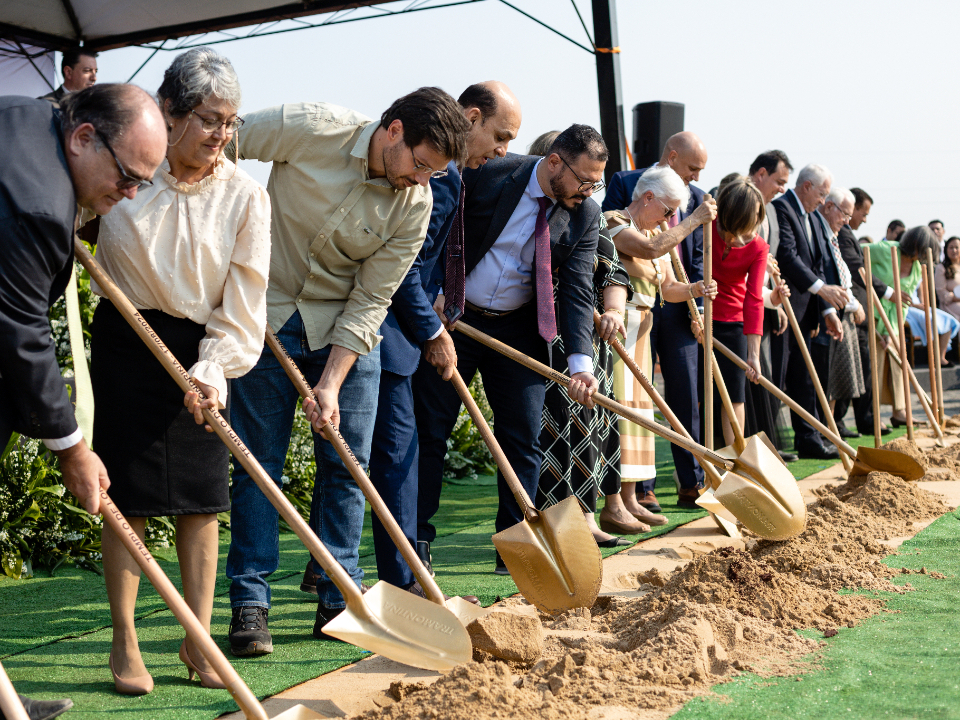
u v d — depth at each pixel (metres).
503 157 3.79
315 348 2.97
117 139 1.90
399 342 3.26
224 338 2.45
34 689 2.49
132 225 2.35
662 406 4.22
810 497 5.21
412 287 3.26
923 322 10.10
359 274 2.97
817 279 6.81
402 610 2.55
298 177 2.84
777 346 6.66
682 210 5.27
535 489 3.86
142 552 2.08
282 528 5.02
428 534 3.95
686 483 5.31
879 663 2.47
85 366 2.23
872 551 3.71
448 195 3.30
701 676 2.38
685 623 2.61
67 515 4.27
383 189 2.85
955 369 12.83
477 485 6.73
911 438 7.06
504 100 3.61
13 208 1.77
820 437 7.04
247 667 2.67
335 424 2.84
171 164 2.38
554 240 3.71
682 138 5.17
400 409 3.26
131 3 10.10
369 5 10.03
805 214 7.04
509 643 2.57
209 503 2.56
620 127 9.34
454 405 3.89
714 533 4.54
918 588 3.22
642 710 2.20
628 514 4.64
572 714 2.17
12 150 1.81
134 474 2.46
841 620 2.89
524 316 3.85
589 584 3.00
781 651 2.59
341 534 3.06
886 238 12.42
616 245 4.61
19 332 1.83
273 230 2.96
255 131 2.83
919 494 4.67
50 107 1.93
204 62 2.27
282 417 3.02
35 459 4.21
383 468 3.26
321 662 2.72
